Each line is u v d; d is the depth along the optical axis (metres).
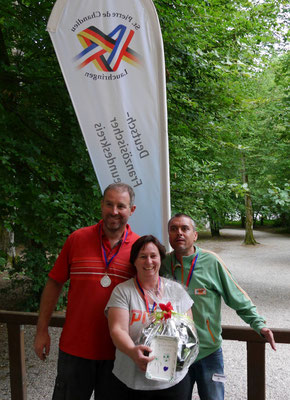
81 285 2.12
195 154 10.00
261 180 16.23
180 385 1.88
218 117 6.84
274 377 4.79
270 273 12.06
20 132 5.05
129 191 2.18
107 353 2.08
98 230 2.24
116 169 2.81
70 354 2.10
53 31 2.81
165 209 2.78
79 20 2.78
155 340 1.69
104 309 2.07
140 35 2.73
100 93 2.79
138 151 2.78
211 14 6.14
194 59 5.74
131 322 1.82
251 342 2.29
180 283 2.20
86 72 2.79
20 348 2.74
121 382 2.02
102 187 2.83
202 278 2.23
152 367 1.64
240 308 2.22
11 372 2.75
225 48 6.59
